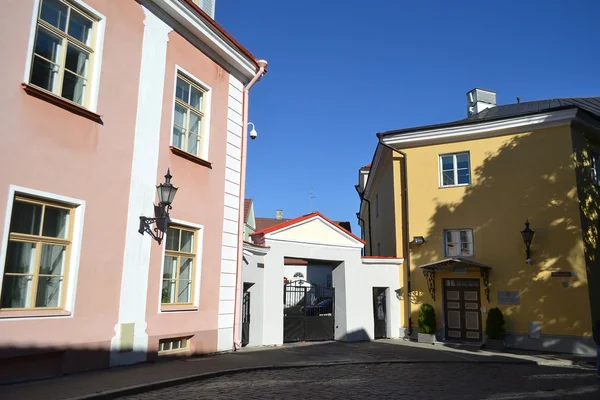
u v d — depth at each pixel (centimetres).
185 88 1136
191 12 1089
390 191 2028
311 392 791
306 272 3562
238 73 1312
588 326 1499
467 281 1731
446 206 1791
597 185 1709
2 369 698
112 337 874
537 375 1095
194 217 1106
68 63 839
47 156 775
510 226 1672
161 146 1022
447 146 1831
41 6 791
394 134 1894
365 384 895
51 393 651
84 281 827
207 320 1127
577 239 1559
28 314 730
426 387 892
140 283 943
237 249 1252
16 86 733
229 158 1246
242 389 786
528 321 1594
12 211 726
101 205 870
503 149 1728
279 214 6016
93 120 865
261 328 1427
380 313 1855
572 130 1641
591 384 973
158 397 700
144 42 997
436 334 1734
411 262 1825
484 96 2378
